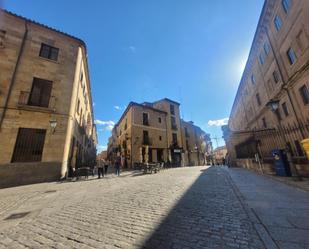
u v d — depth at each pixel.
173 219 3.73
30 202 5.75
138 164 19.84
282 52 13.10
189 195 5.93
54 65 13.34
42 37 13.41
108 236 3.04
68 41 14.70
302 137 10.23
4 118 10.60
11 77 11.45
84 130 21.33
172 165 26.39
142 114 25.36
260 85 18.36
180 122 32.34
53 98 12.62
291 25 11.59
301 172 7.90
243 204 4.52
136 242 2.77
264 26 15.02
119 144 30.73
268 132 13.02
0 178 9.66
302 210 3.75
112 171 19.25
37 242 2.91
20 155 10.59
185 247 2.55
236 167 19.12
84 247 2.69
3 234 3.26
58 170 11.46
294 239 2.58
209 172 14.23
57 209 4.88
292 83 12.16
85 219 3.98
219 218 3.66
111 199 5.84
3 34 11.93
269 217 3.51
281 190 5.84
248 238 2.74
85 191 7.45
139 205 4.96
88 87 22.98
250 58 19.66
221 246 2.54
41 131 11.62
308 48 10.22
